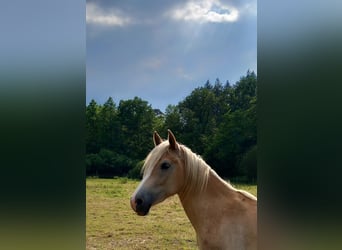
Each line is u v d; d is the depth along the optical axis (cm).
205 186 207
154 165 202
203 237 205
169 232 352
